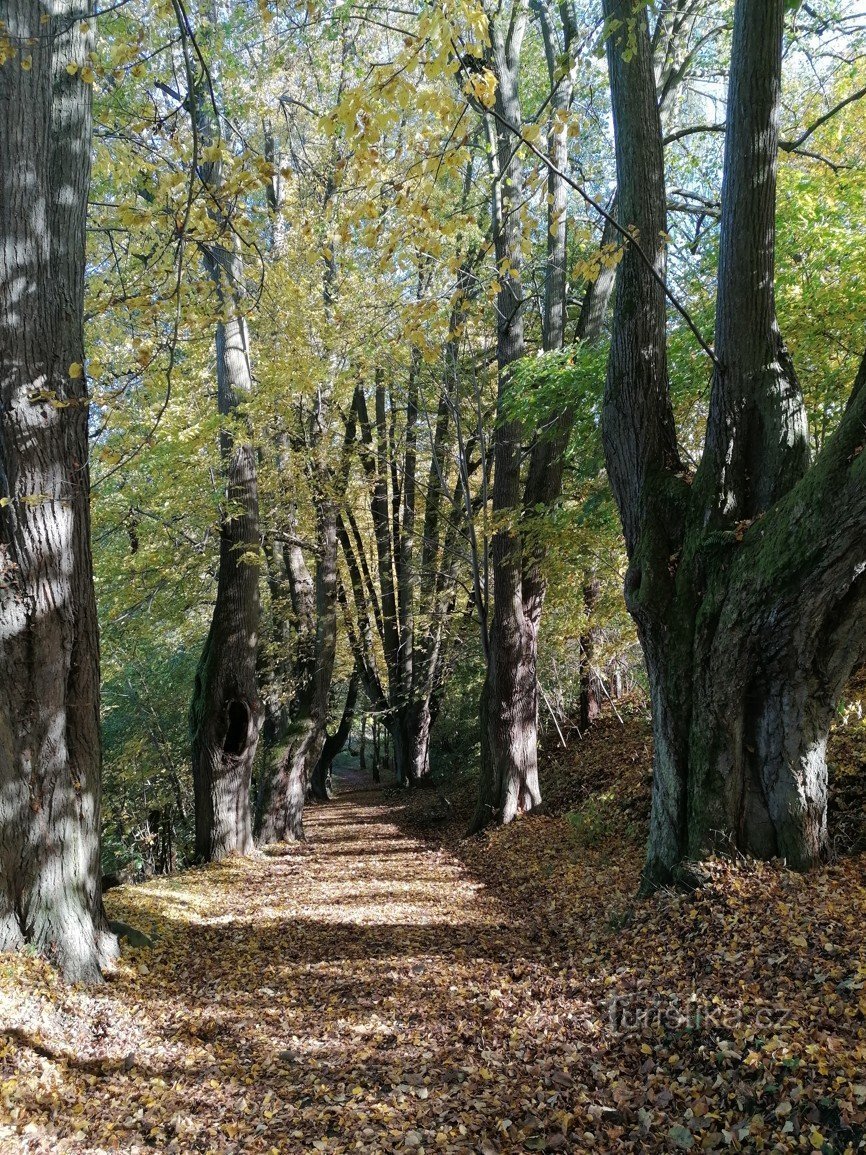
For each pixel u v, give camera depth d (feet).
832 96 35.65
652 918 19.81
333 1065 15.40
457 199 41.34
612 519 36.76
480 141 40.27
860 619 18.08
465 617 67.26
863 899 16.75
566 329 52.60
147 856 74.02
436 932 24.91
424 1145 12.14
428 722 80.94
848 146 36.14
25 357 18.49
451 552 63.52
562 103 38.63
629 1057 14.26
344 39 31.14
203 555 46.50
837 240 23.86
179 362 41.37
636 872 27.07
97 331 31.22
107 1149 12.51
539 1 41.16
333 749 90.79
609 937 20.61
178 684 67.92
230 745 40.60
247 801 41.32
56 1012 16.88
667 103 39.73
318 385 45.98
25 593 18.45
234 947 23.76
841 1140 10.46
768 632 18.63
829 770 24.23
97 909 19.98
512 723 42.55
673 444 22.62
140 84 27.99
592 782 43.42
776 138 18.40
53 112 19.07
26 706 18.45
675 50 37.86
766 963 15.38
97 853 19.99
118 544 51.96
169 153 23.06
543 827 39.40
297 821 49.60
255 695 40.81
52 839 18.63
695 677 20.42
